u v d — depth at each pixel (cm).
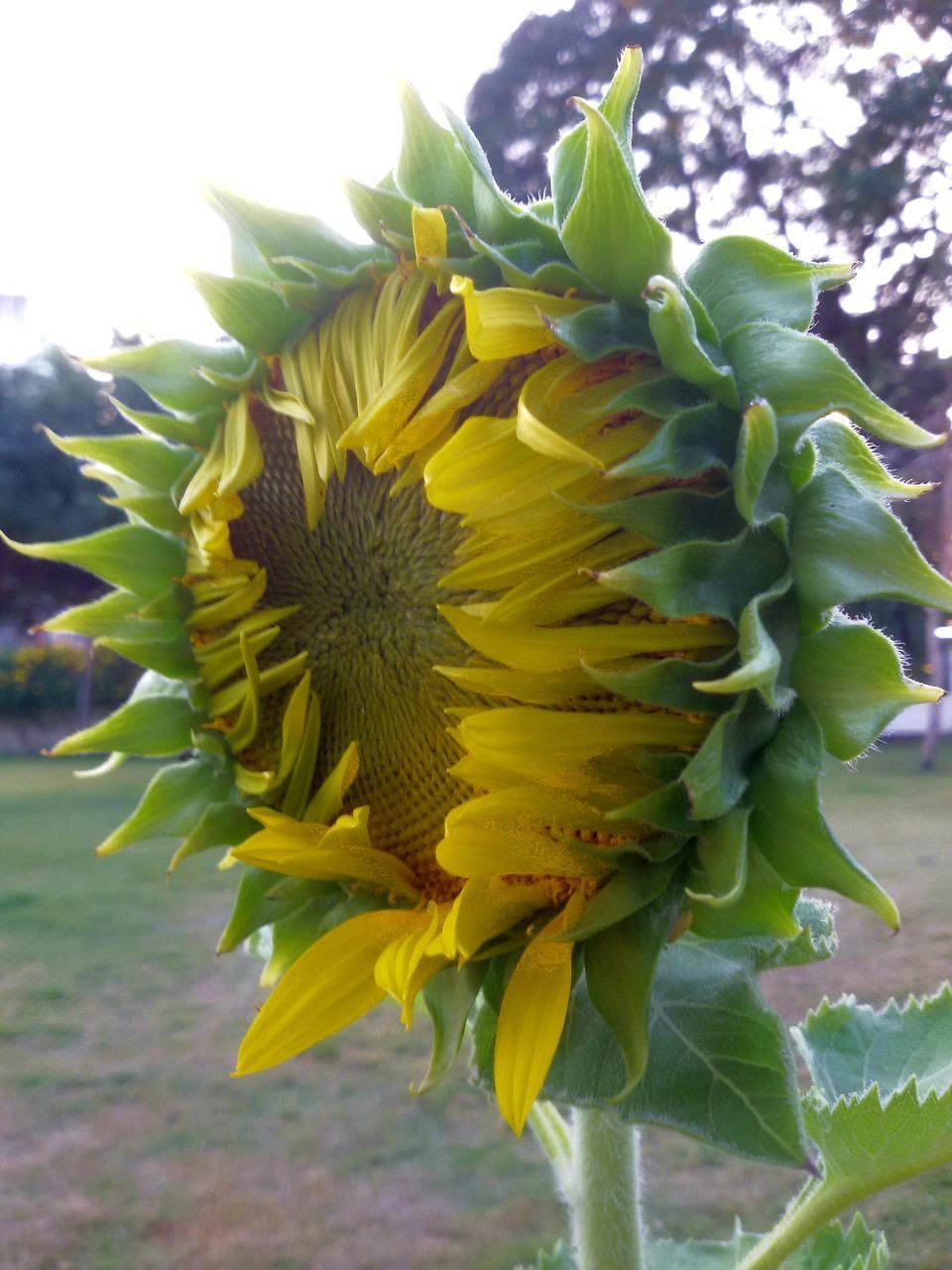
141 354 30
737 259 24
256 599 32
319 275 28
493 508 24
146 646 32
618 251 23
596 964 24
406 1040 75
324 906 30
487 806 24
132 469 32
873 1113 29
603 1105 24
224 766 32
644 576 22
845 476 23
